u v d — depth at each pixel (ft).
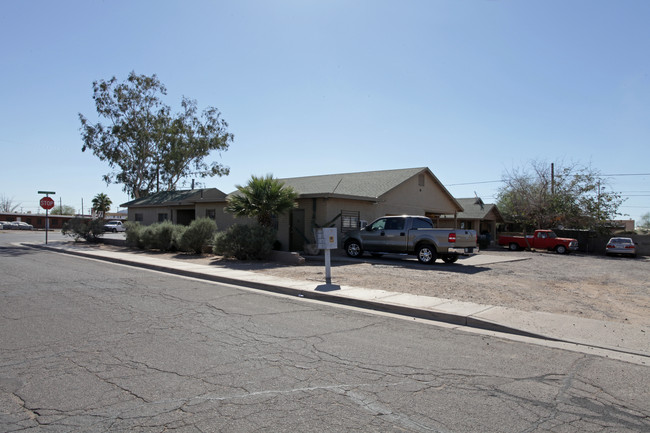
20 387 15.33
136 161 137.18
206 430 12.41
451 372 17.54
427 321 27.04
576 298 35.14
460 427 12.89
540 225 119.03
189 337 21.74
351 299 31.96
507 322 25.43
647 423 13.42
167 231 71.61
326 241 37.63
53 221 258.57
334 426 12.76
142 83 134.51
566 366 18.61
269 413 13.52
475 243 56.39
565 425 13.17
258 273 45.60
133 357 18.60
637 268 66.13
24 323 24.11
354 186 81.61
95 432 12.25
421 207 90.68
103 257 63.36
